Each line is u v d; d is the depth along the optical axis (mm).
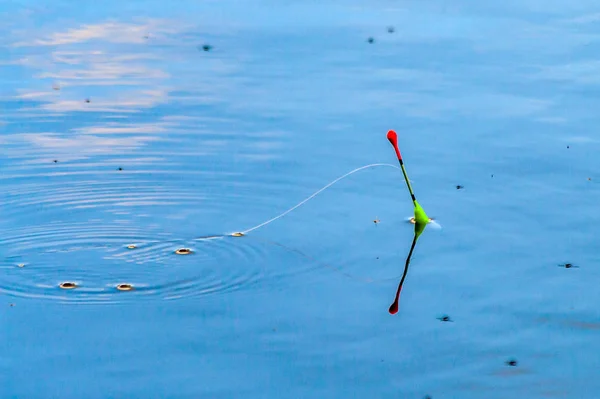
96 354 5555
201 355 5555
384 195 8109
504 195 8031
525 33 12617
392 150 9016
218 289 6418
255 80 10891
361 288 6449
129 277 6586
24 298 6254
